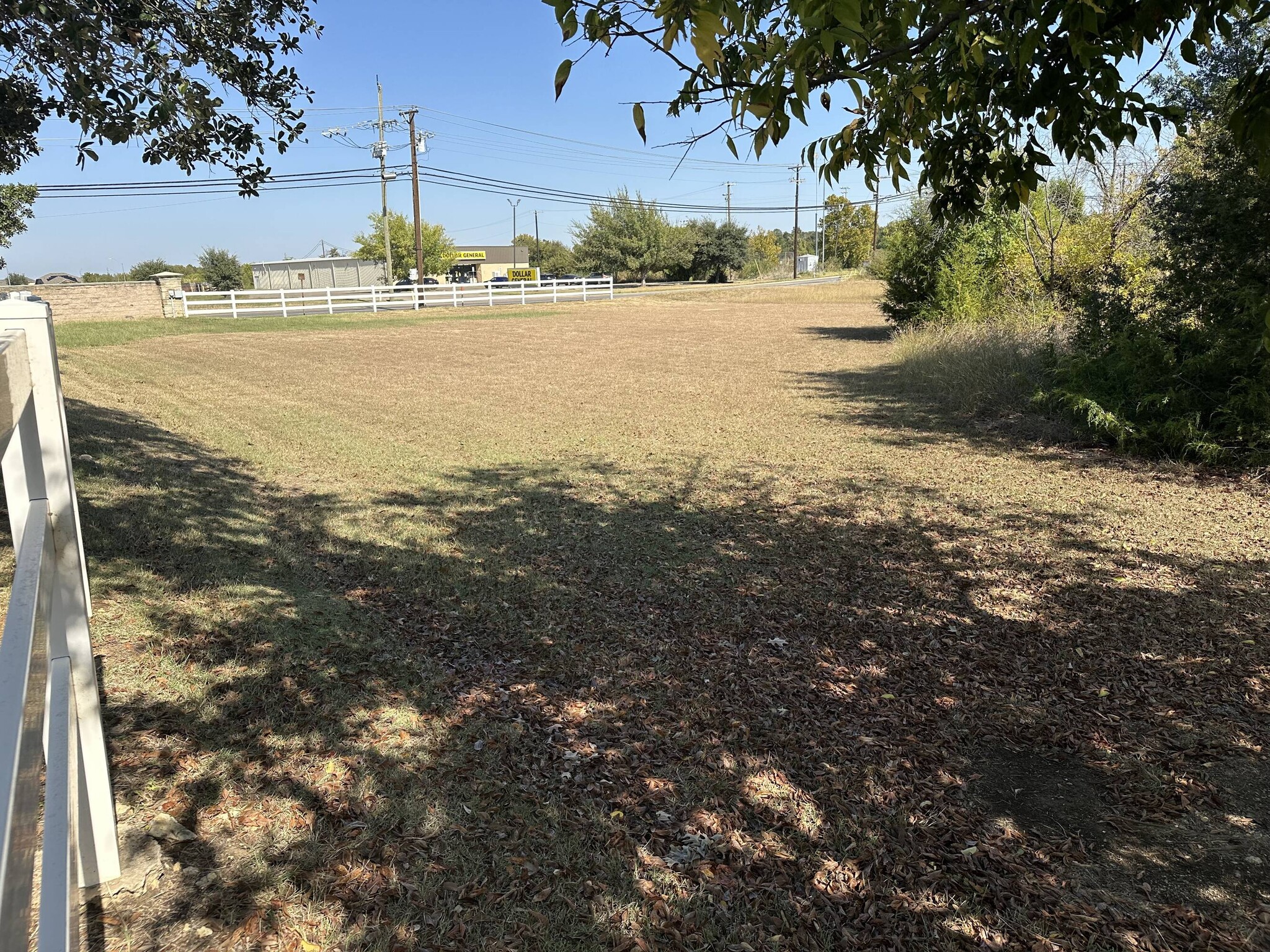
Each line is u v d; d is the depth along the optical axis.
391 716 3.80
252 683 4.00
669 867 2.90
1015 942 2.57
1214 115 9.05
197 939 2.44
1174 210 9.52
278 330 26.94
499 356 20.33
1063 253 16.47
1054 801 3.30
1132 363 9.57
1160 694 4.14
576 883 2.80
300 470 8.82
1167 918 2.68
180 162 5.87
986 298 18.94
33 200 16.67
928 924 2.65
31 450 2.07
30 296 2.34
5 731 0.94
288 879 2.72
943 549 6.39
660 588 5.61
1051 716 3.95
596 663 4.49
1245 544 6.36
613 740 3.71
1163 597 5.36
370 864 2.83
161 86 5.44
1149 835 3.09
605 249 72.19
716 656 4.59
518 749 3.61
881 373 16.59
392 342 23.66
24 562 1.61
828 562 6.11
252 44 5.85
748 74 2.44
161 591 5.03
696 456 9.81
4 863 0.75
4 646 1.18
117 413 11.19
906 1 2.53
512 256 87.00
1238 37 8.96
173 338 23.20
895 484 8.42
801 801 3.29
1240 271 8.90
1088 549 6.33
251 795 3.15
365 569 5.81
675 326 29.38
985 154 3.53
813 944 2.56
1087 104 3.03
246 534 6.38
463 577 5.71
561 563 6.06
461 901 2.69
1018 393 12.27
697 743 3.70
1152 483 8.27
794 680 4.32
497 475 8.80
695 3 1.83
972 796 3.34
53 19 4.88
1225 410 8.70
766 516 7.32
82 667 2.42
